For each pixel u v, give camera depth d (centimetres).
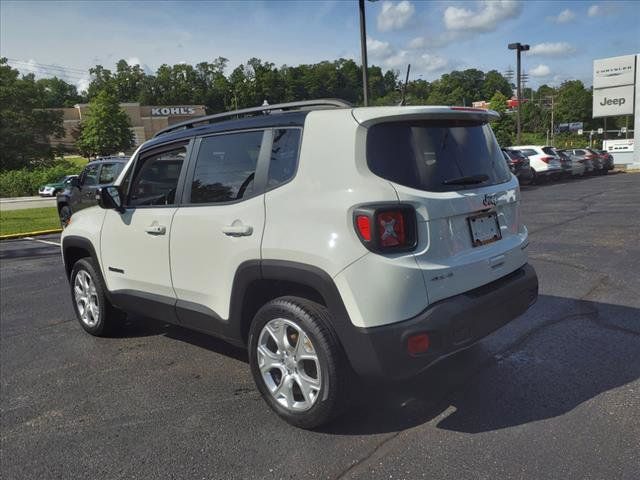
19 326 598
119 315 529
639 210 1266
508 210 373
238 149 368
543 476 272
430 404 355
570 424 320
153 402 388
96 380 433
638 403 340
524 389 368
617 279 632
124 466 309
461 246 322
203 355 475
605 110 3950
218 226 365
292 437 327
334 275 298
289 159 336
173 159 421
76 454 325
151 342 517
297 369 329
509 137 6366
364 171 301
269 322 340
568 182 2492
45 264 1006
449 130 341
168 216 410
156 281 428
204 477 292
